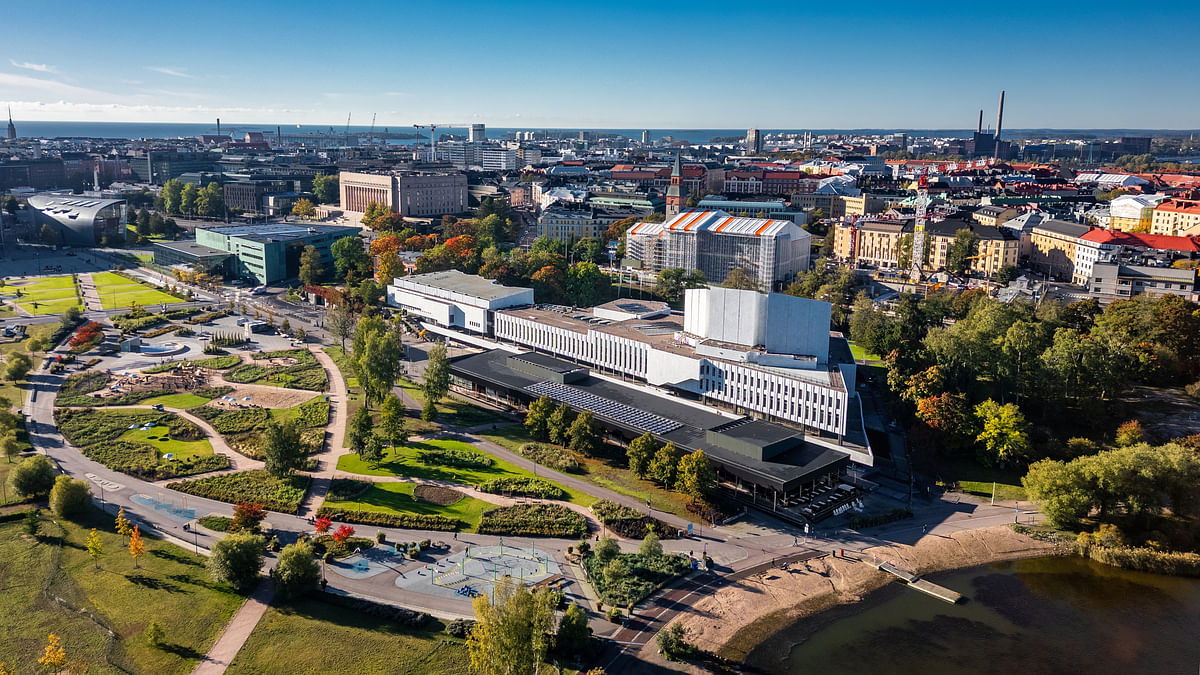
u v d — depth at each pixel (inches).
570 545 7322.8
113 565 6673.2
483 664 5260.8
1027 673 5831.7
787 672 5777.6
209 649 5664.4
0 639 5689.0
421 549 7126.0
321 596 6343.5
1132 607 6658.5
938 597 6752.0
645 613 6368.1
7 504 7741.1
